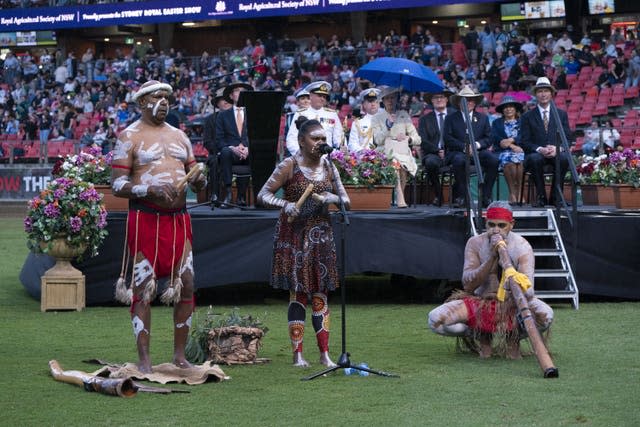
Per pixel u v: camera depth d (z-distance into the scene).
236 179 17.53
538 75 41.75
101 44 67.31
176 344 10.09
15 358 11.04
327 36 61.62
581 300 15.89
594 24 53.50
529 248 11.06
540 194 16.88
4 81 57.19
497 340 10.99
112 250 15.27
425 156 17.92
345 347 10.93
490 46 46.62
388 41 49.06
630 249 15.44
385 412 8.47
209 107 43.66
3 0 60.81
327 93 17.39
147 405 8.80
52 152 40.91
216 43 64.25
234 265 15.06
